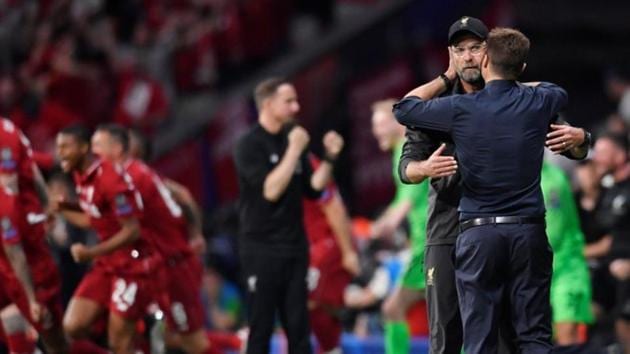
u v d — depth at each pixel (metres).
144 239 36.00
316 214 41.44
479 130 26.22
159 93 71.69
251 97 62.00
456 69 27.00
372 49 59.03
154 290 35.91
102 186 34.47
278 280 35.00
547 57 60.78
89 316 35.84
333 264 41.50
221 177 63.28
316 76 61.81
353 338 45.03
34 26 80.38
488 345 26.41
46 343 35.00
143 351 37.28
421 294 38.34
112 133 36.19
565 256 37.81
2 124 33.44
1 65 78.69
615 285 41.03
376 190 58.28
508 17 53.50
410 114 26.66
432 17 55.66
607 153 41.12
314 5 73.00
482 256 26.30
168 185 38.72
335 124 60.59
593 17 59.22
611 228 40.97
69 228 42.25
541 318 26.55
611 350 35.06
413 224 37.91
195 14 75.44
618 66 58.62
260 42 72.19
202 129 64.56
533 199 26.36
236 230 55.59
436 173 25.98
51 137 69.81
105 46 74.31
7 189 33.16
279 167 34.47
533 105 26.36
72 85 71.19
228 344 42.91
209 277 50.00
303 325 35.16
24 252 33.94
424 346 42.44
